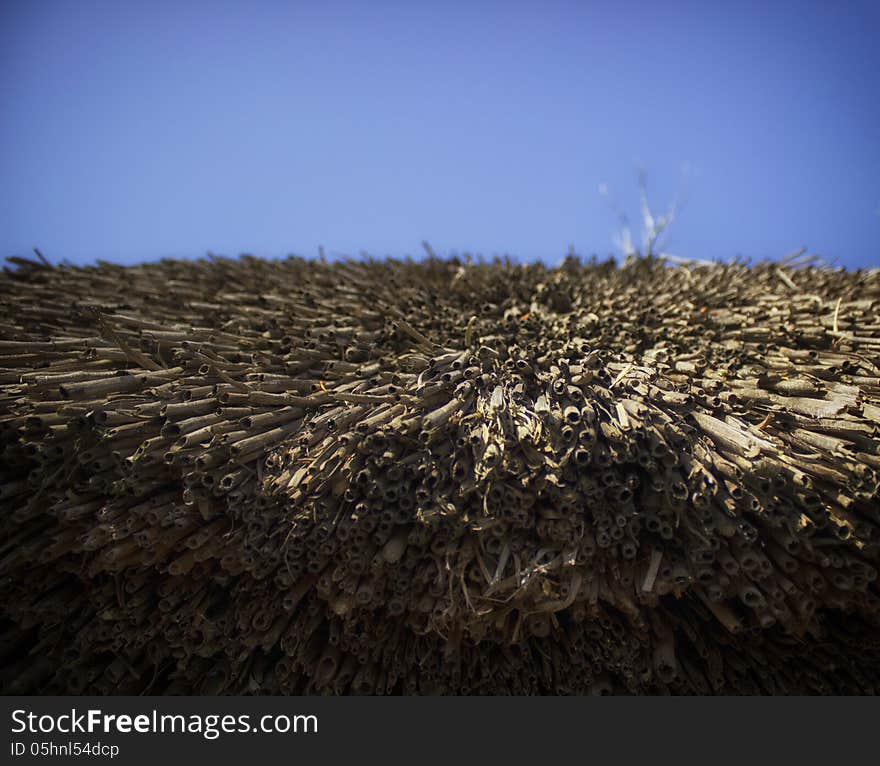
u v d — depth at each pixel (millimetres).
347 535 211
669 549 218
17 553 219
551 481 204
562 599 208
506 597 211
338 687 232
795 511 201
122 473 213
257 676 244
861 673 237
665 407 228
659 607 235
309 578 229
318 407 244
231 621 232
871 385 240
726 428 215
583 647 230
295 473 212
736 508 203
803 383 237
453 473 210
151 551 219
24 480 228
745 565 203
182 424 219
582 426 215
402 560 220
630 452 208
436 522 209
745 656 240
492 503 209
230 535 215
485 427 218
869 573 202
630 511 211
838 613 237
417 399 228
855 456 206
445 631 223
